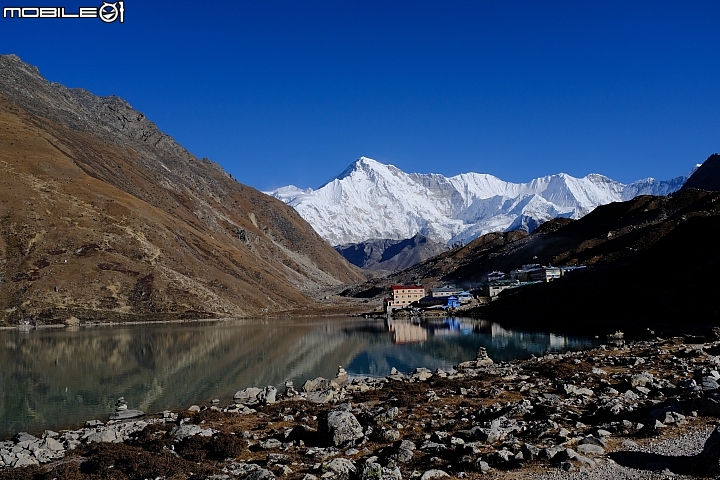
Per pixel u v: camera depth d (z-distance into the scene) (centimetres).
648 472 2167
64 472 2641
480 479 2225
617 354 6216
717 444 2123
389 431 3077
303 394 5281
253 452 3030
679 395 3491
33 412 5216
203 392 6072
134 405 5412
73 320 16012
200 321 17738
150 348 10338
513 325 13238
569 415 3266
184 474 2611
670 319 10156
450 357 8506
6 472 2717
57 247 18700
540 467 2297
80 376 7269
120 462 2786
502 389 4619
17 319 15600
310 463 2734
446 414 3691
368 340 11450
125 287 18188
